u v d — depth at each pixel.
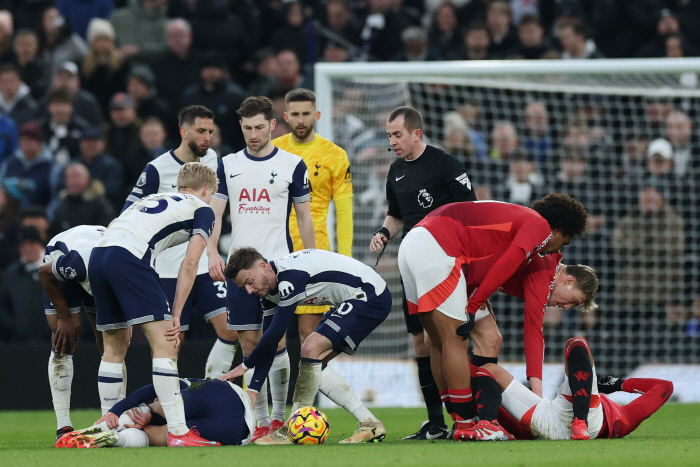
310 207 21.31
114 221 16.86
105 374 17.06
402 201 19.69
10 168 35.19
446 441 16.89
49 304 18.56
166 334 16.33
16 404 29.20
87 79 40.47
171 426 16.12
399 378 30.67
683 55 40.75
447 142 35.00
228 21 41.47
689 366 31.12
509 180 34.34
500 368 17.16
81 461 13.33
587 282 17.39
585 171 34.59
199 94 36.47
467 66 29.67
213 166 21.80
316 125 30.34
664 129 35.34
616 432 16.91
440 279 16.86
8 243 33.41
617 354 32.44
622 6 42.47
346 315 17.62
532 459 12.96
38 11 45.69
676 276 32.53
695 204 33.69
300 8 42.66
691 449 14.31
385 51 43.22
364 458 13.36
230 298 18.98
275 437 17.05
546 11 45.66
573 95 37.03
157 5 42.28
